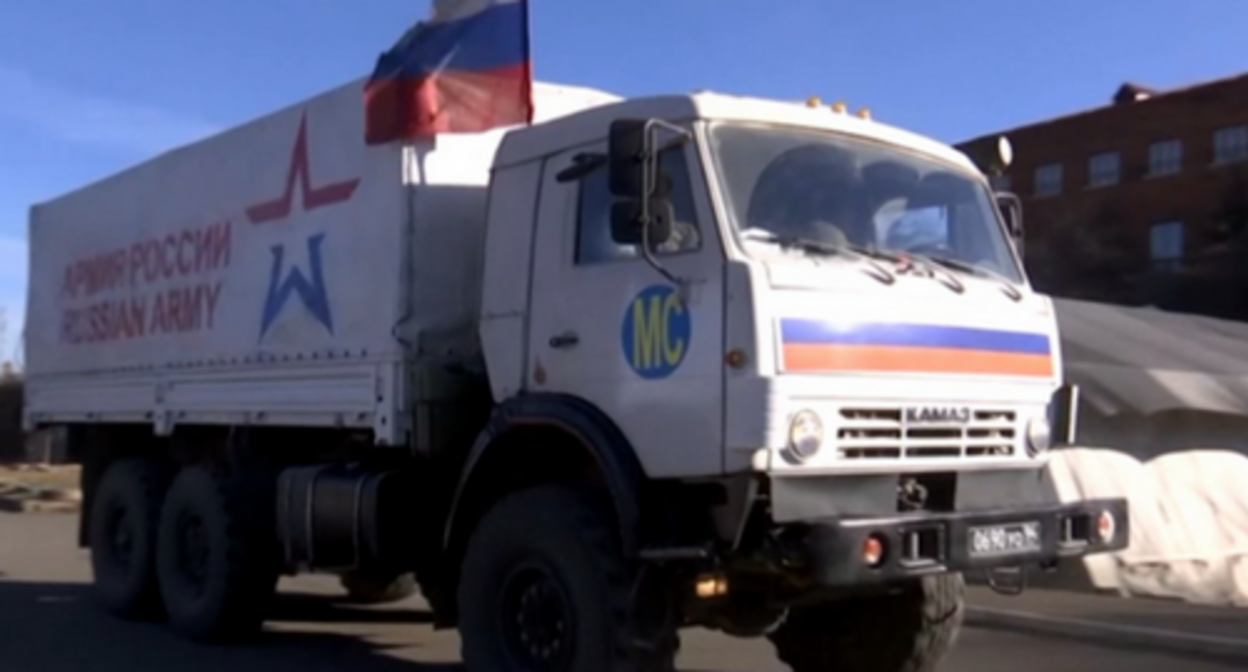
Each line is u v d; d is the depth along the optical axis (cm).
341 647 961
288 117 894
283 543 845
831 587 612
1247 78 4091
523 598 675
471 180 798
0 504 2305
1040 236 4584
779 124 646
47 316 1250
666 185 608
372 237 795
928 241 684
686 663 902
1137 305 4231
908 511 616
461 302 784
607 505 645
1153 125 4312
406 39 781
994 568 623
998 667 895
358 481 784
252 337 919
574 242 670
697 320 600
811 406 581
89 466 1171
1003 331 666
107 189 1152
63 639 981
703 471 591
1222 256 4100
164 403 1030
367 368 793
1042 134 4594
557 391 668
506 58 789
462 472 717
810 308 589
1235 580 1373
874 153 677
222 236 966
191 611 945
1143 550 1355
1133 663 912
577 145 679
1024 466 673
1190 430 1580
